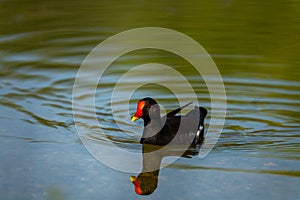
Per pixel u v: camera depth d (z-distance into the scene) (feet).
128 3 74.23
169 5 73.00
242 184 34.32
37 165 36.88
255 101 48.49
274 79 52.75
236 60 56.75
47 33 63.57
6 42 61.31
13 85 51.57
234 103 48.39
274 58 57.16
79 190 33.81
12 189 33.78
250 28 64.85
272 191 33.35
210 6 72.79
